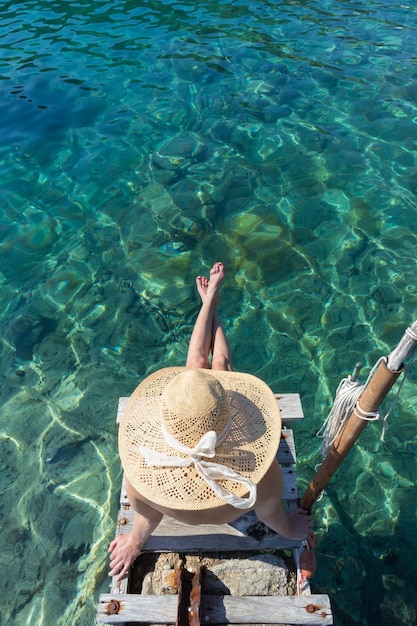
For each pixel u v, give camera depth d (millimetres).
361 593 2004
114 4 6305
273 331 2854
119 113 4391
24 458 2412
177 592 1692
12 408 2584
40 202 3588
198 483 1310
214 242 3275
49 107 4500
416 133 4023
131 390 2645
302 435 2498
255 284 3061
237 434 1386
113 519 2213
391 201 3488
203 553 1788
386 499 2258
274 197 3545
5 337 2855
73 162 3900
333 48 5148
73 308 2984
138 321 2916
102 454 2428
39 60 5191
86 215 3484
